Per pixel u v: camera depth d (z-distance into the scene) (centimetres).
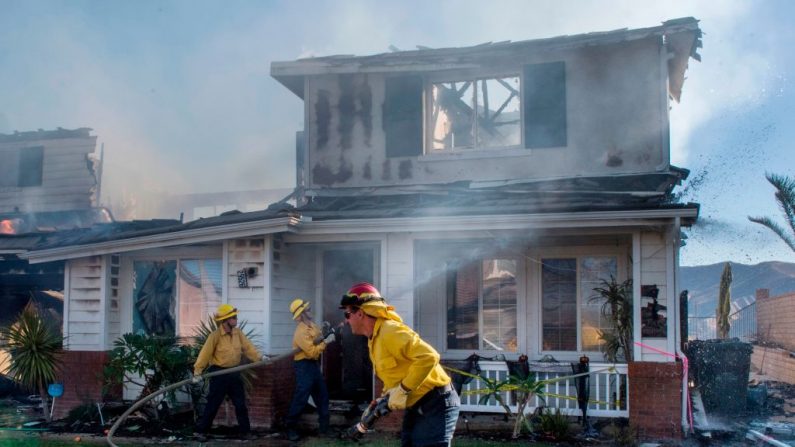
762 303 1925
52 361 1149
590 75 1281
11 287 1509
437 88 1408
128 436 1003
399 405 505
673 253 980
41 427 1080
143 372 1059
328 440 964
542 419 980
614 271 1155
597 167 1262
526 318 1183
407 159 1360
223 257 1139
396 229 1062
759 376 1695
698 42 1273
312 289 1256
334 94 1415
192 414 1121
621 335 1055
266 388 1074
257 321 1112
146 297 1252
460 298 1213
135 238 1153
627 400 1005
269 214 1085
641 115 1255
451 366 1050
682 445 920
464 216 1024
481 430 1009
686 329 1235
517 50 1297
